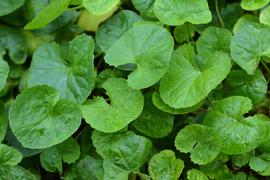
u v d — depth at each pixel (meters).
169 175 0.37
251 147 0.37
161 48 0.38
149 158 0.39
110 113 0.38
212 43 0.42
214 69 0.38
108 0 0.41
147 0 0.44
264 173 0.37
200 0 0.41
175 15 0.40
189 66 0.39
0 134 0.39
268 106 0.42
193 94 0.38
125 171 0.37
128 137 0.38
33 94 0.38
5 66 0.39
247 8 0.42
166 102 0.38
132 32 0.40
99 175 0.38
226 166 0.39
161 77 0.39
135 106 0.38
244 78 0.40
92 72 0.39
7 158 0.37
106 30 0.44
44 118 0.38
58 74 0.40
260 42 0.39
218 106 0.38
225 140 0.37
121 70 0.42
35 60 0.41
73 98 0.39
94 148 0.40
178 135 0.38
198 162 0.37
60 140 0.37
